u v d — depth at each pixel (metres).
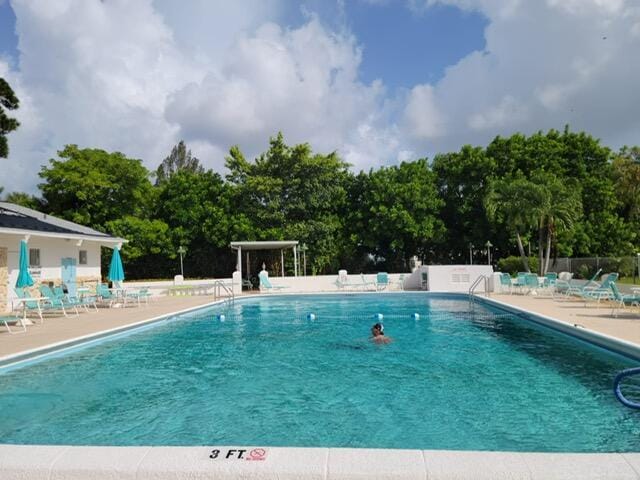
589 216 32.16
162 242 32.06
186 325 14.60
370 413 6.16
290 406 6.52
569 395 6.75
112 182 33.16
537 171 29.62
